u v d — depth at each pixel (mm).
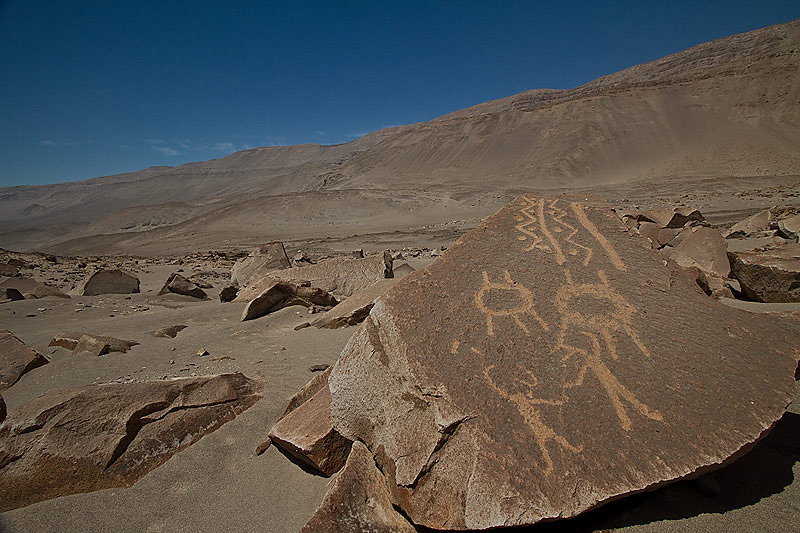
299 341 4582
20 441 2312
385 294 2299
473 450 1767
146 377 3559
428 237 25141
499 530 1658
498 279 2355
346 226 39188
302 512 2053
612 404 1848
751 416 1785
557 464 1694
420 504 1766
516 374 1956
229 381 3117
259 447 2514
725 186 35531
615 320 2156
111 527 2012
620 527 1709
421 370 2004
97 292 8844
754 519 1705
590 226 2717
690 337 2074
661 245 8312
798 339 2084
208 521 2033
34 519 2059
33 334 5031
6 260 15156
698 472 1678
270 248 10125
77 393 2625
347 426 2150
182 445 2521
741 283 5270
